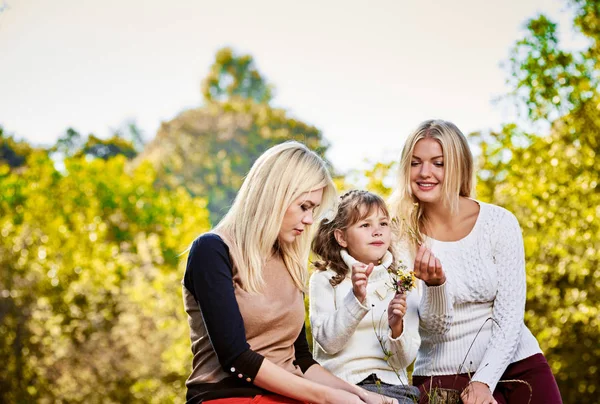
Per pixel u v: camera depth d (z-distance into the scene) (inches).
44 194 861.2
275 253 134.6
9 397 579.2
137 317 573.6
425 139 158.9
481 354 154.9
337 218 150.6
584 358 418.3
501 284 156.6
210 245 128.2
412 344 146.2
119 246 887.1
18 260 609.0
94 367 577.6
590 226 358.3
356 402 122.0
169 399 556.7
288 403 123.5
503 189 370.9
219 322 123.9
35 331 584.7
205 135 1489.9
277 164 130.9
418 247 159.8
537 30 372.5
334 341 140.4
